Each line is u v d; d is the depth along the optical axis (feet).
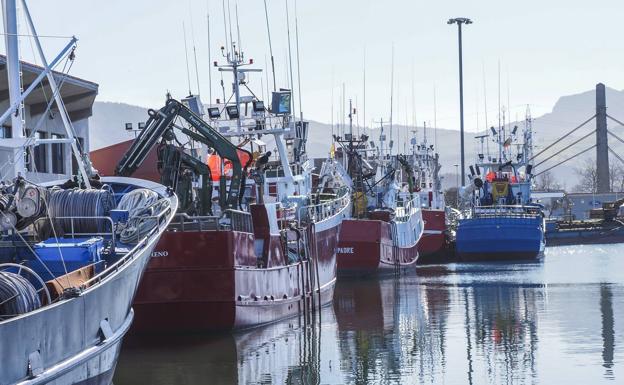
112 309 78.74
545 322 137.59
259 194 140.46
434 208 304.91
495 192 279.28
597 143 549.54
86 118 179.11
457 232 263.70
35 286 79.05
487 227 260.42
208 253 110.83
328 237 161.79
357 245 200.95
